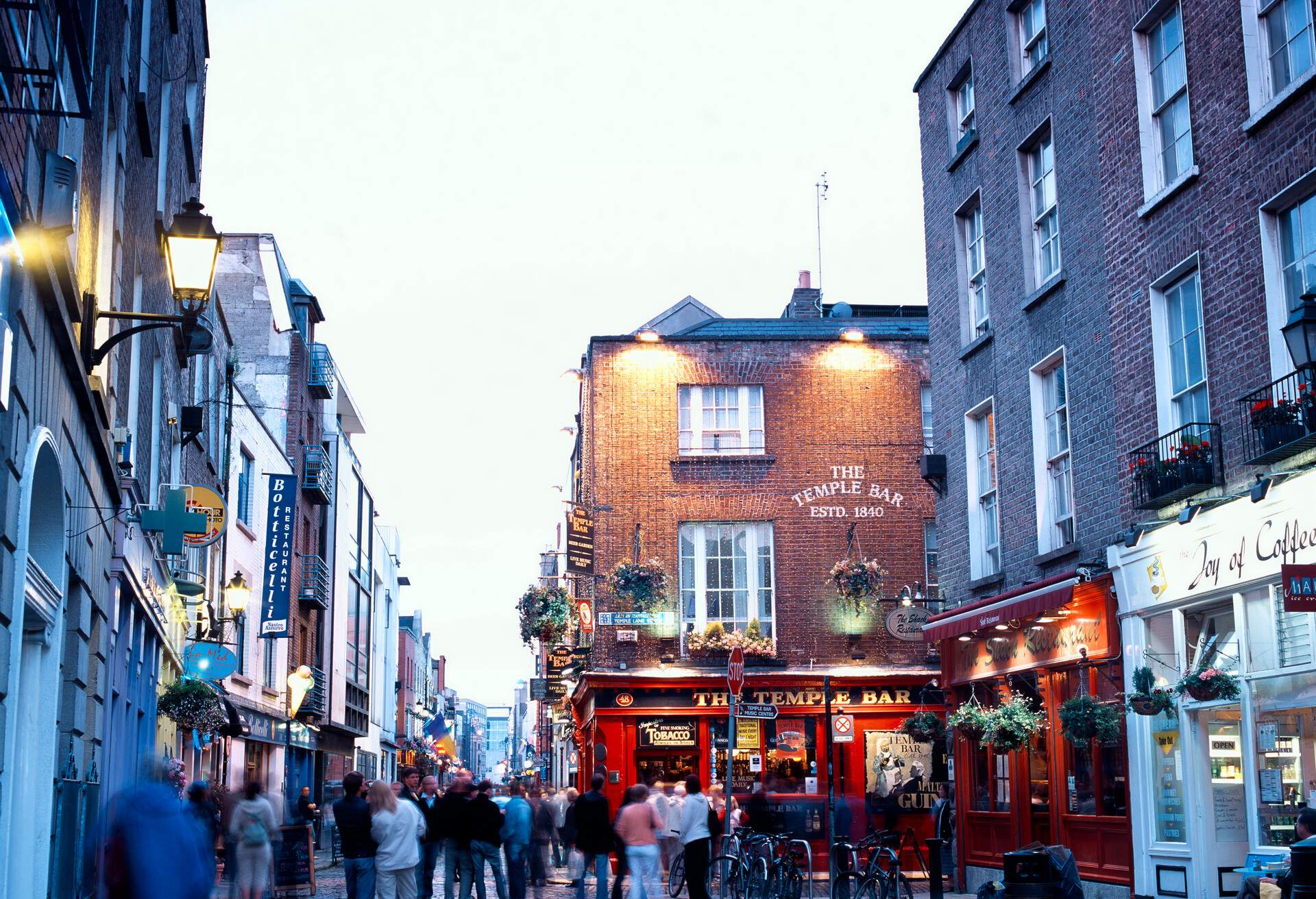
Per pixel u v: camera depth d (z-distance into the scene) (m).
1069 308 17.58
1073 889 13.34
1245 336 13.69
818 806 26.53
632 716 28.50
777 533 29.61
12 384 8.21
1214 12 14.35
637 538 29.41
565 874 28.25
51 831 10.95
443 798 17.62
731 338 30.33
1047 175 18.58
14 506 8.62
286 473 41.81
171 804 7.48
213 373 28.38
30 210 8.68
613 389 30.00
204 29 23.14
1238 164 13.89
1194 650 14.70
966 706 19.09
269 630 34.56
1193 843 14.51
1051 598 16.81
